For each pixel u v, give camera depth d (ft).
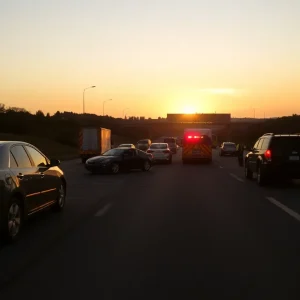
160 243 24.85
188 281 18.15
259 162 55.83
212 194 47.14
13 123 280.92
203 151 110.83
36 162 30.99
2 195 23.67
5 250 23.43
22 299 16.17
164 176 71.87
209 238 26.07
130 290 17.08
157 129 449.89
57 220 32.09
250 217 33.04
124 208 37.68
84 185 57.67
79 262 21.03
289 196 45.34
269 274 19.08
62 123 327.67
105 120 412.98
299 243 24.81
